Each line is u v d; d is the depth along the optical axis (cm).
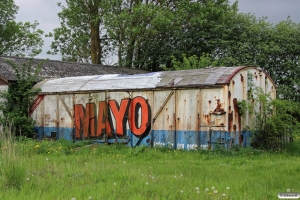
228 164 1302
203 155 1506
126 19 3472
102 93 2036
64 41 4272
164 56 3672
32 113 2384
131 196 793
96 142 2039
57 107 2248
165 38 3809
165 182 940
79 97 2142
